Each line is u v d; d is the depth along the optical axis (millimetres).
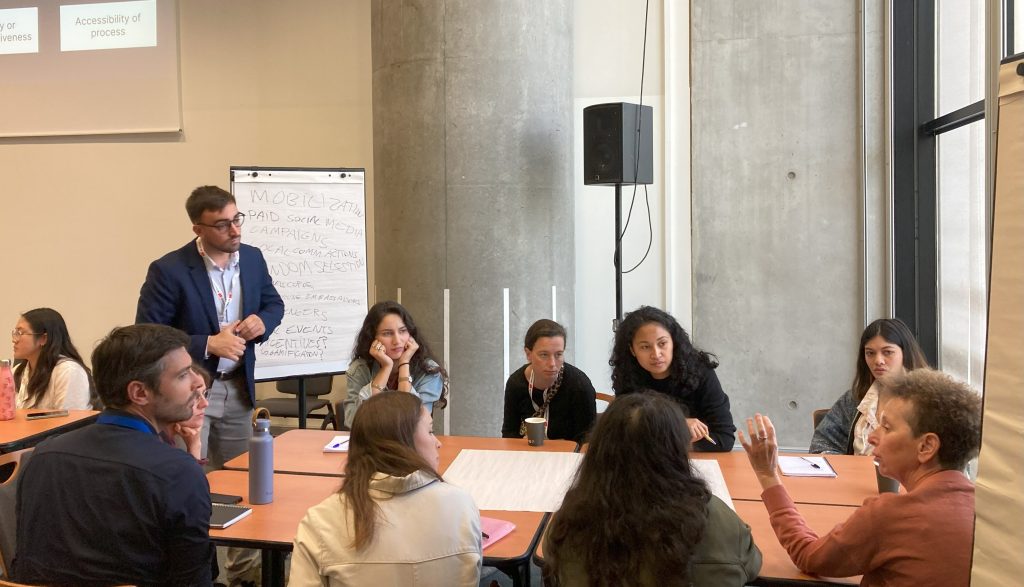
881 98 4176
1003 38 2613
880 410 1748
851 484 2387
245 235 4281
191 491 1682
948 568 1506
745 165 4402
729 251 4441
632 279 5074
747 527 1521
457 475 2459
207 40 5477
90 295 5660
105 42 5547
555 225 4582
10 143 5691
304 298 4414
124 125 5543
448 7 4387
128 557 1631
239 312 3318
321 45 5379
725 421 2865
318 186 4438
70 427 3234
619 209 4484
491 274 4453
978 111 3250
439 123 4430
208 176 5516
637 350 2805
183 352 1771
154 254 5586
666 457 1429
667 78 4938
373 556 1534
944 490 1567
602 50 5035
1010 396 1226
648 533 1365
